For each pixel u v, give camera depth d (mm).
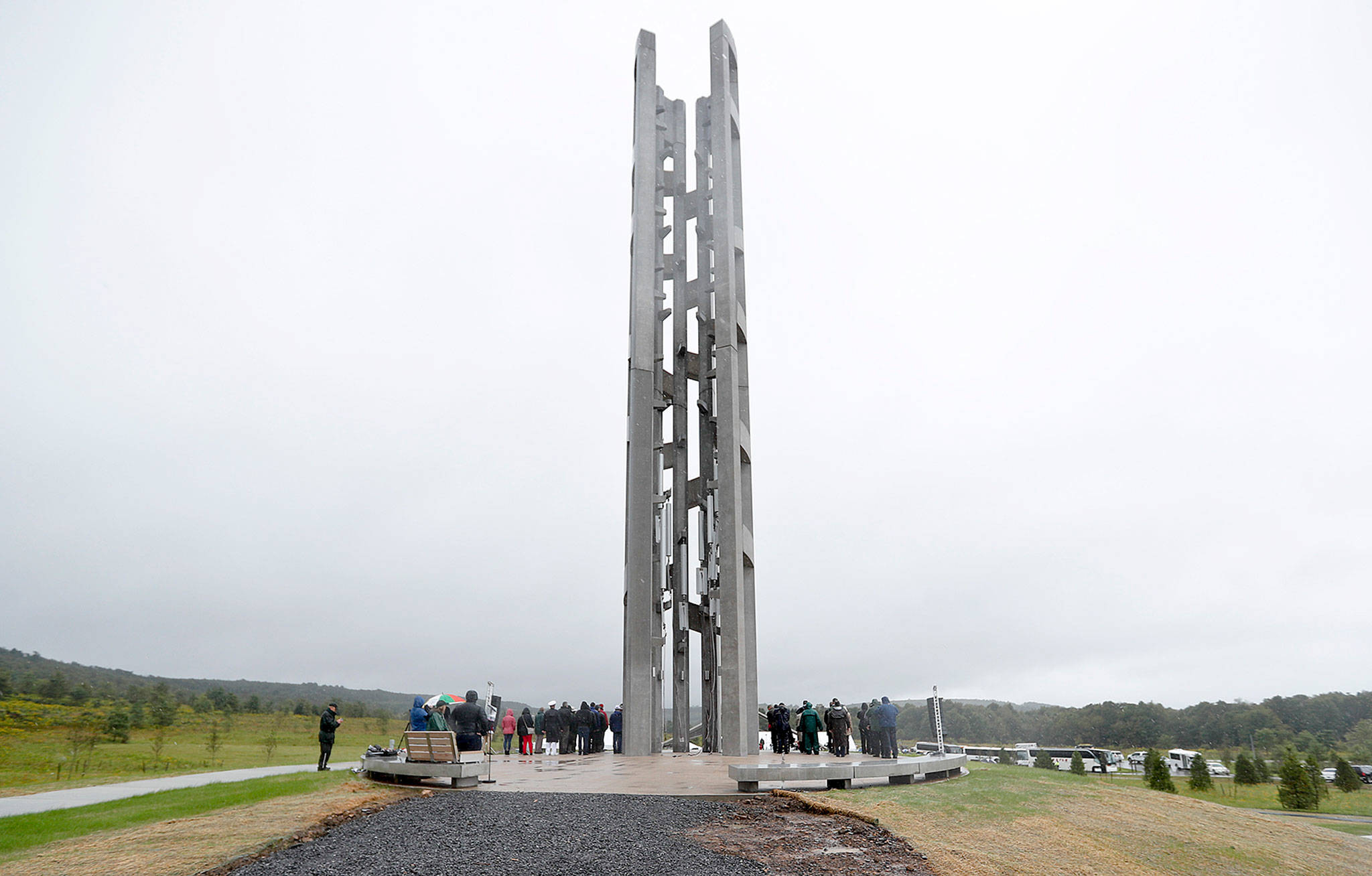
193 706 54500
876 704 20250
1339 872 11531
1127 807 13523
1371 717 122750
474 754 24125
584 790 13531
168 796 13203
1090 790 14750
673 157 28812
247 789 13766
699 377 27688
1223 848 11719
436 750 14172
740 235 26938
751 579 25062
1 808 11992
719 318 24891
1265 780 72188
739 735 21969
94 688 58625
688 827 10555
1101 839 11430
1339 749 113125
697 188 28328
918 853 9508
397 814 11219
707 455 26922
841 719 22250
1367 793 68625
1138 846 11367
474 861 8602
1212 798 59906
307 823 10141
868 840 10078
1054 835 11312
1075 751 65125
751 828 10570
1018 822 11828
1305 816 48500
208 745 32031
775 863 8867
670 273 28828
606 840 9672
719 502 23781
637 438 25125
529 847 9273
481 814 11188
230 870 8141
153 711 43688
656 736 24094
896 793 13555
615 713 25281
